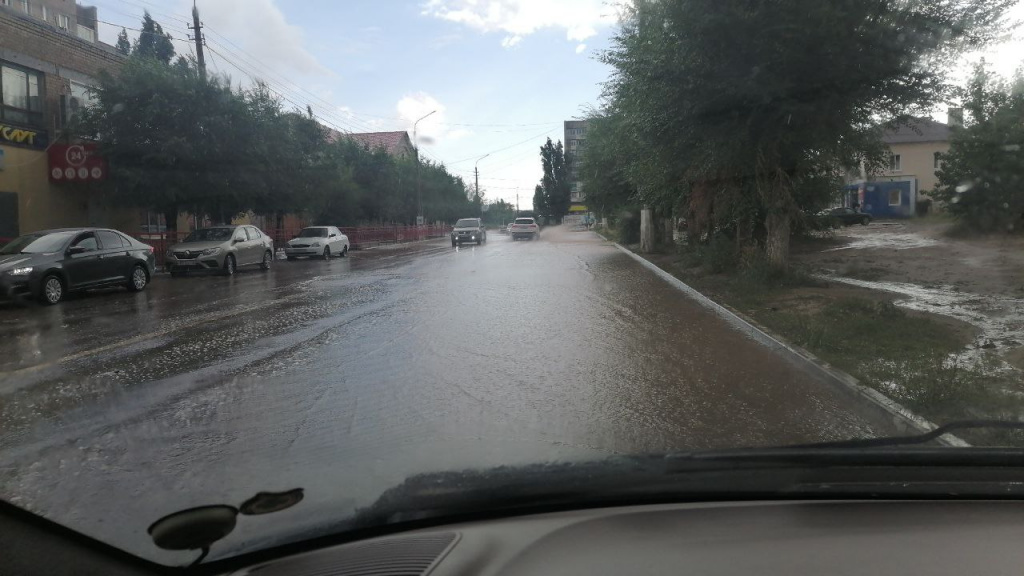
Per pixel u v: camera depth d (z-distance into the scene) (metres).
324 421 5.39
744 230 17.61
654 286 15.60
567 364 7.50
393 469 4.06
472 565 2.19
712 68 11.52
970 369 6.78
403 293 14.38
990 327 9.16
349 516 2.88
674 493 2.65
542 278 17.55
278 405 5.90
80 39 22.59
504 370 7.19
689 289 14.85
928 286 13.76
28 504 3.71
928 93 11.43
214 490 3.85
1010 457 2.82
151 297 14.63
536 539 2.36
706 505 2.62
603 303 12.67
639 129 13.87
